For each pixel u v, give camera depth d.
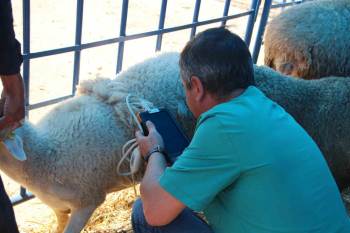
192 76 2.05
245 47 2.07
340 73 4.23
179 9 9.34
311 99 3.58
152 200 2.14
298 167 2.01
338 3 4.33
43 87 5.75
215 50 2.00
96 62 6.56
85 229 3.50
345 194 3.94
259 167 1.95
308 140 2.11
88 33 7.58
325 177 2.09
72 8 8.59
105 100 3.06
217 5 9.73
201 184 2.01
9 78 2.06
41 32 7.39
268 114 2.03
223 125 1.97
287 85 3.51
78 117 2.97
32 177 2.91
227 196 2.10
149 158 2.35
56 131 2.95
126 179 3.14
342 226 2.10
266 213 2.00
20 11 7.93
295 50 4.23
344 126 3.65
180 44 7.64
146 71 3.18
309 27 4.18
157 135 2.44
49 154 2.88
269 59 4.52
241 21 8.91
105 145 2.95
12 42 1.98
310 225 2.00
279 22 4.35
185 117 3.16
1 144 2.75
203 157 1.99
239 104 2.03
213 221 2.27
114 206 3.80
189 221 2.50
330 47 4.14
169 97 3.13
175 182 2.04
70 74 6.17
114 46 7.13
